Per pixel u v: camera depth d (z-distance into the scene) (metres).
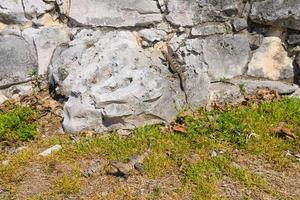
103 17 2.67
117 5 2.65
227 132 2.22
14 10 2.70
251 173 1.96
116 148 2.12
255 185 1.89
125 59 2.46
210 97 2.54
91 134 2.29
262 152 2.11
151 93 2.32
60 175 1.98
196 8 2.63
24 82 2.69
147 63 2.52
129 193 1.85
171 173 1.97
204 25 2.65
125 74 2.36
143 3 2.64
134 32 2.69
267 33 2.66
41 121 2.42
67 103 2.36
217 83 2.64
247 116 2.35
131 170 1.98
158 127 2.31
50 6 2.72
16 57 2.68
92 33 2.67
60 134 2.33
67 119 2.34
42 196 1.85
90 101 2.31
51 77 2.62
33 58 2.69
